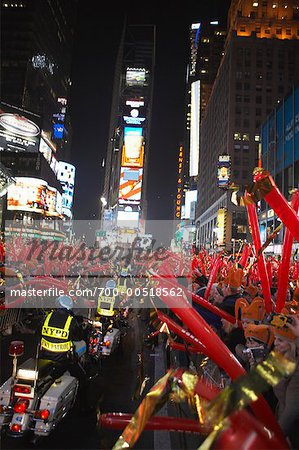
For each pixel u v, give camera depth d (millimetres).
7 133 82500
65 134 151500
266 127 72312
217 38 169250
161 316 2816
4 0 103125
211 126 122562
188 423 1824
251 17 98812
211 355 1798
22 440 5375
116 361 9547
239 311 4648
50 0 115188
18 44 101750
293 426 2668
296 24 98688
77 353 6242
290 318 2775
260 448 1069
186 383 1651
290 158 59844
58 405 5262
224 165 78812
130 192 176750
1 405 5102
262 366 1253
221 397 1220
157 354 10070
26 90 102000
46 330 5836
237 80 95375
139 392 5973
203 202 131375
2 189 24109
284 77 95500
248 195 2088
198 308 5535
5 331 11531
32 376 5148
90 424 6027
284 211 2010
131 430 1513
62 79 138000
